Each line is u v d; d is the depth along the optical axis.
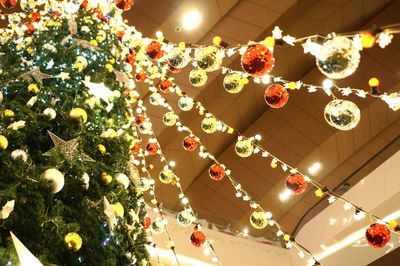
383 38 1.58
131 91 4.51
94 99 3.34
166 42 2.85
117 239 2.88
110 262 2.72
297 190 3.17
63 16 4.34
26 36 4.14
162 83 3.95
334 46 1.68
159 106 10.20
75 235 2.45
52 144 2.91
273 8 10.05
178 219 3.79
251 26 10.04
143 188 3.85
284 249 9.11
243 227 9.15
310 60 12.45
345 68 1.69
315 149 12.52
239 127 12.70
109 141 3.28
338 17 11.57
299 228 9.11
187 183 12.50
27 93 3.09
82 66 3.53
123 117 3.91
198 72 2.91
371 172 7.73
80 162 2.88
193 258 7.86
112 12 4.23
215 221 8.93
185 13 9.28
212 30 9.83
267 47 1.97
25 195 2.44
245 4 9.85
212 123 3.55
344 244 7.83
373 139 12.40
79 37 4.13
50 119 2.94
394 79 12.12
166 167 4.07
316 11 11.17
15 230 2.41
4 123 2.78
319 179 12.66
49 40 3.92
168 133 10.80
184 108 3.71
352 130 12.18
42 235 2.44
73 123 3.01
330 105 2.15
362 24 12.23
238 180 12.87
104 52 4.11
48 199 2.60
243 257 8.54
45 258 2.36
